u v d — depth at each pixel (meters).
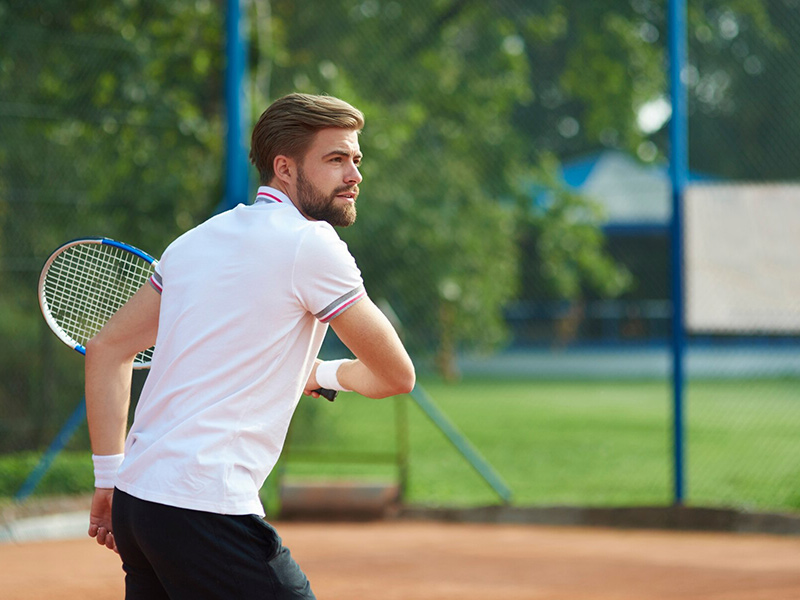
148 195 25.48
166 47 27.17
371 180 30.84
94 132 25.17
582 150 58.78
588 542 18.47
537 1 35.97
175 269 6.57
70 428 20.89
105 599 13.54
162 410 6.30
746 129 26.27
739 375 56.16
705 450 31.53
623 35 35.91
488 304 35.72
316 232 6.40
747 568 15.67
